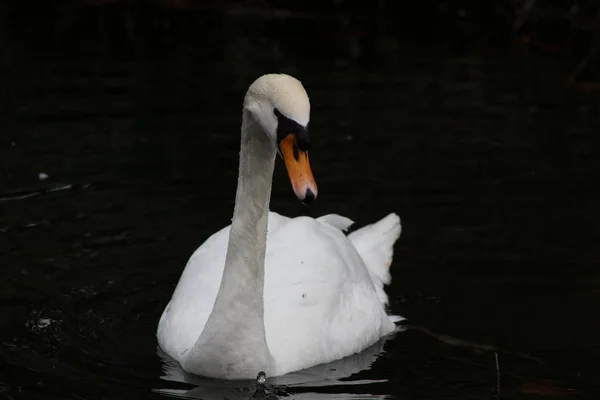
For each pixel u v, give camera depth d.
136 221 13.23
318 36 21.66
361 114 16.72
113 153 15.24
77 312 11.10
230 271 9.41
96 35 21.66
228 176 14.57
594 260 12.31
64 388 9.38
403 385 9.68
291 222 11.23
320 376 9.85
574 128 16.23
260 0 23.80
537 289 11.73
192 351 9.70
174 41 21.27
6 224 13.02
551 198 13.84
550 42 21.16
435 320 11.16
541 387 9.64
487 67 19.47
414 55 20.30
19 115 16.67
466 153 15.24
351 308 10.69
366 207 13.62
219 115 16.78
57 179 14.35
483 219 13.34
